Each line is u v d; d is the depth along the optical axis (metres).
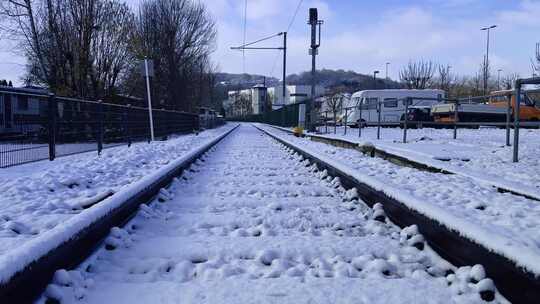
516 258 2.48
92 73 22.48
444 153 9.74
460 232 3.16
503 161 8.53
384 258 3.48
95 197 5.66
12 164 8.75
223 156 12.88
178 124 26.28
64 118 10.66
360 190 5.83
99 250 3.47
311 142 17.47
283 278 2.94
